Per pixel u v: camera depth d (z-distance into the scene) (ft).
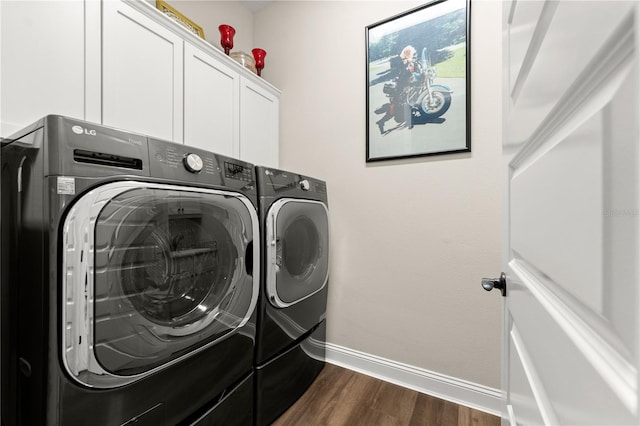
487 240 4.77
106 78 3.67
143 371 2.66
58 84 3.29
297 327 4.91
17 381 2.48
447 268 5.08
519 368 1.98
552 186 1.27
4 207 2.73
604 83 0.86
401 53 5.48
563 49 1.17
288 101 6.95
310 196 5.31
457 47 4.96
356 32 6.04
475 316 4.84
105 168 2.44
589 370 0.94
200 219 3.31
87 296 2.25
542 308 1.45
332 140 6.33
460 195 4.98
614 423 0.77
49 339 2.16
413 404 4.82
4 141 2.82
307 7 6.68
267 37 7.32
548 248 1.32
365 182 5.92
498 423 4.36
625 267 0.75
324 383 5.44
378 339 5.74
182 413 3.03
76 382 2.23
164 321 2.91
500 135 4.66
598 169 0.87
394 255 5.59
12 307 2.56
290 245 4.77
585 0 0.98
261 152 6.34
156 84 4.25
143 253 2.72
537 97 1.53
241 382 3.87
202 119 4.95
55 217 2.17
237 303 3.70
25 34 3.05
